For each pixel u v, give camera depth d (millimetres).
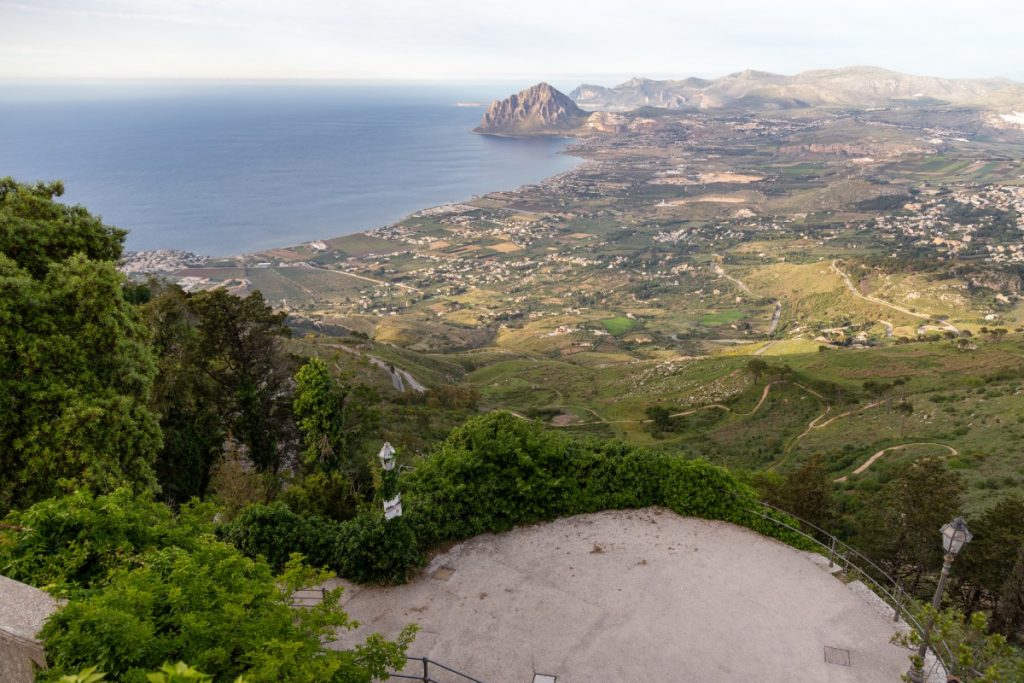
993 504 38000
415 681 10594
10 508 16047
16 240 18188
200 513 13461
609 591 12969
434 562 13969
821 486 31219
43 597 7125
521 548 14453
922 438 67000
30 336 16438
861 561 19703
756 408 99562
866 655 11156
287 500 22219
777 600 12688
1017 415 65438
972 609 26344
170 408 28031
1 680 6602
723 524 15430
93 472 16312
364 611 12438
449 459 15258
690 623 12000
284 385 34750
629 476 16141
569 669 10875
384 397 77125
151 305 29453
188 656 6742
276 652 6812
